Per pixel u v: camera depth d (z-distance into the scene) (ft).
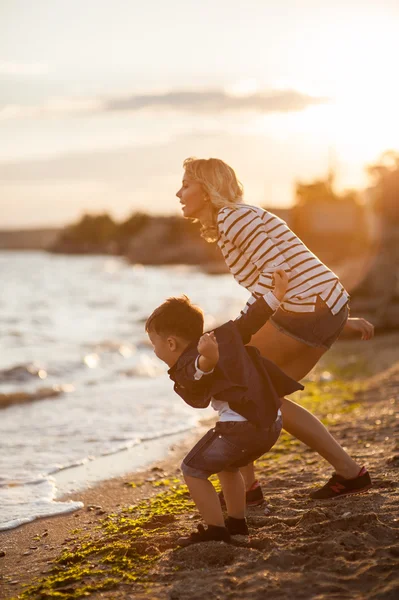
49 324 64.18
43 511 14.56
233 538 10.85
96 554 11.30
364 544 10.11
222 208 11.88
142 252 282.36
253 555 10.03
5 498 15.55
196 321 10.84
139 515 13.58
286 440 18.45
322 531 10.79
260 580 9.25
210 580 9.45
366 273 46.14
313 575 9.26
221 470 10.55
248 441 10.34
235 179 12.24
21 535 13.17
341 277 47.52
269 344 11.84
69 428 22.84
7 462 18.70
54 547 12.28
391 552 9.78
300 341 11.77
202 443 10.59
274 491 13.89
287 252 11.68
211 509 10.61
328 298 11.69
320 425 12.25
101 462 18.57
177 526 12.30
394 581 8.89
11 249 549.13
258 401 10.26
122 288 129.18
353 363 33.32
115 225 429.38
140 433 21.86
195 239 287.07
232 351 10.43
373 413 20.79
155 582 9.81
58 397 28.73
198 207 12.25
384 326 44.09
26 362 38.63
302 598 8.75
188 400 10.61
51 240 543.39
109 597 9.50
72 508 14.65
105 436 21.59
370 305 45.09
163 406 26.40
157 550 10.97
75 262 312.29
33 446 20.47
